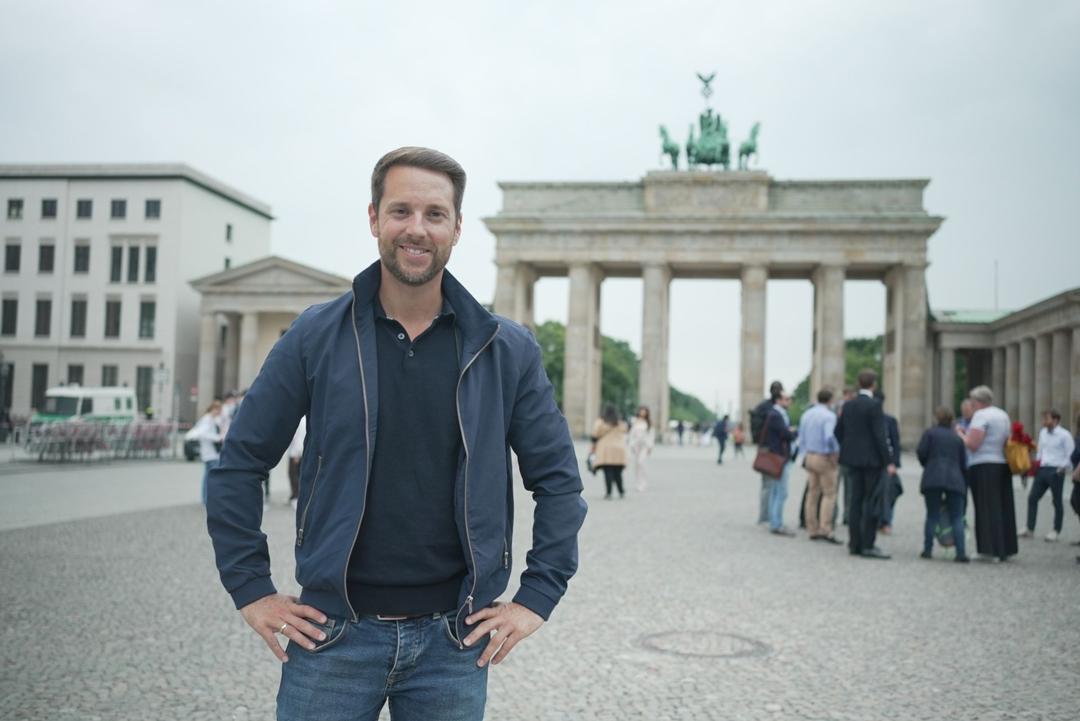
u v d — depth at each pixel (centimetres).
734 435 7231
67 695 998
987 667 1161
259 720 927
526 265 10219
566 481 503
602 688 1055
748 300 9588
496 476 486
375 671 471
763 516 2741
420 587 476
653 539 2377
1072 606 1572
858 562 2064
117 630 1293
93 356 11088
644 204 9838
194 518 2625
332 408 474
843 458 2189
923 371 9306
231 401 2889
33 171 11231
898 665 1166
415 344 487
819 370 9675
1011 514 2131
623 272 10600
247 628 1311
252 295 10481
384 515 472
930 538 2170
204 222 11550
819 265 9669
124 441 5391
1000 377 10119
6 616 1373
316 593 470
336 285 10338
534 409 510
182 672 1091
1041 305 8362
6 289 11275
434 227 473
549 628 1350
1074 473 2370
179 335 11038
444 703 477
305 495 488
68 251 11200
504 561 491
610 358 17938
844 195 9581
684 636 1309
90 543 2131
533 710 975
